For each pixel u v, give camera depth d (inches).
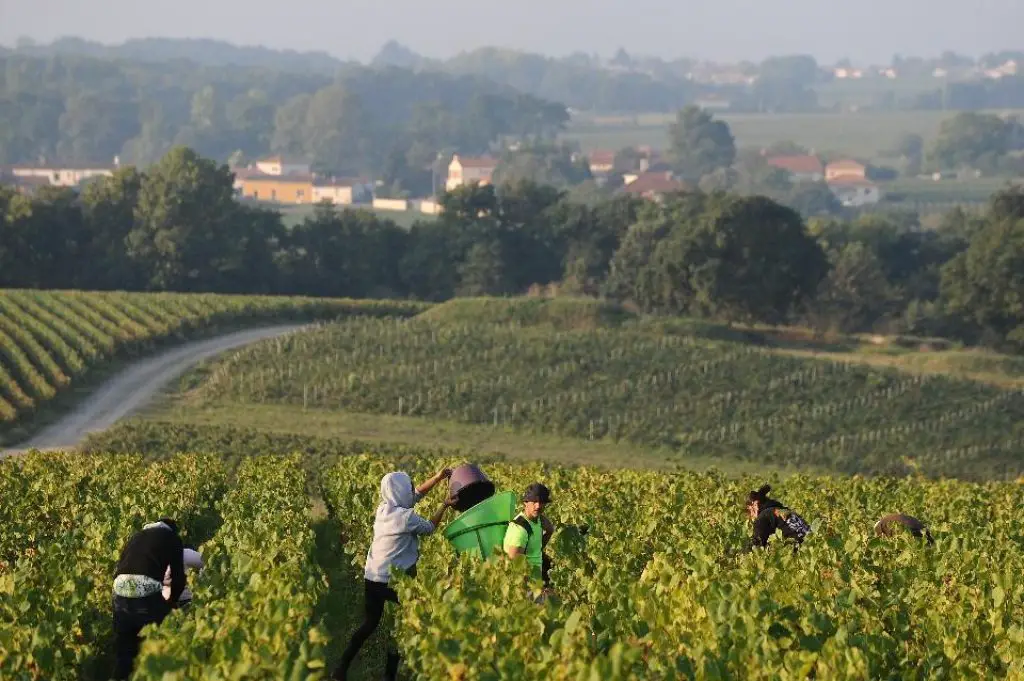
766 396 5349.4
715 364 5659.5
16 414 4916.3
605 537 1480.1
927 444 4926.2
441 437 4854.8
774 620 957.2
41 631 992.9
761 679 861.2
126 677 1091.9
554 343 5979.3
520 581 1042.1
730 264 7815.0
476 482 1168.8
